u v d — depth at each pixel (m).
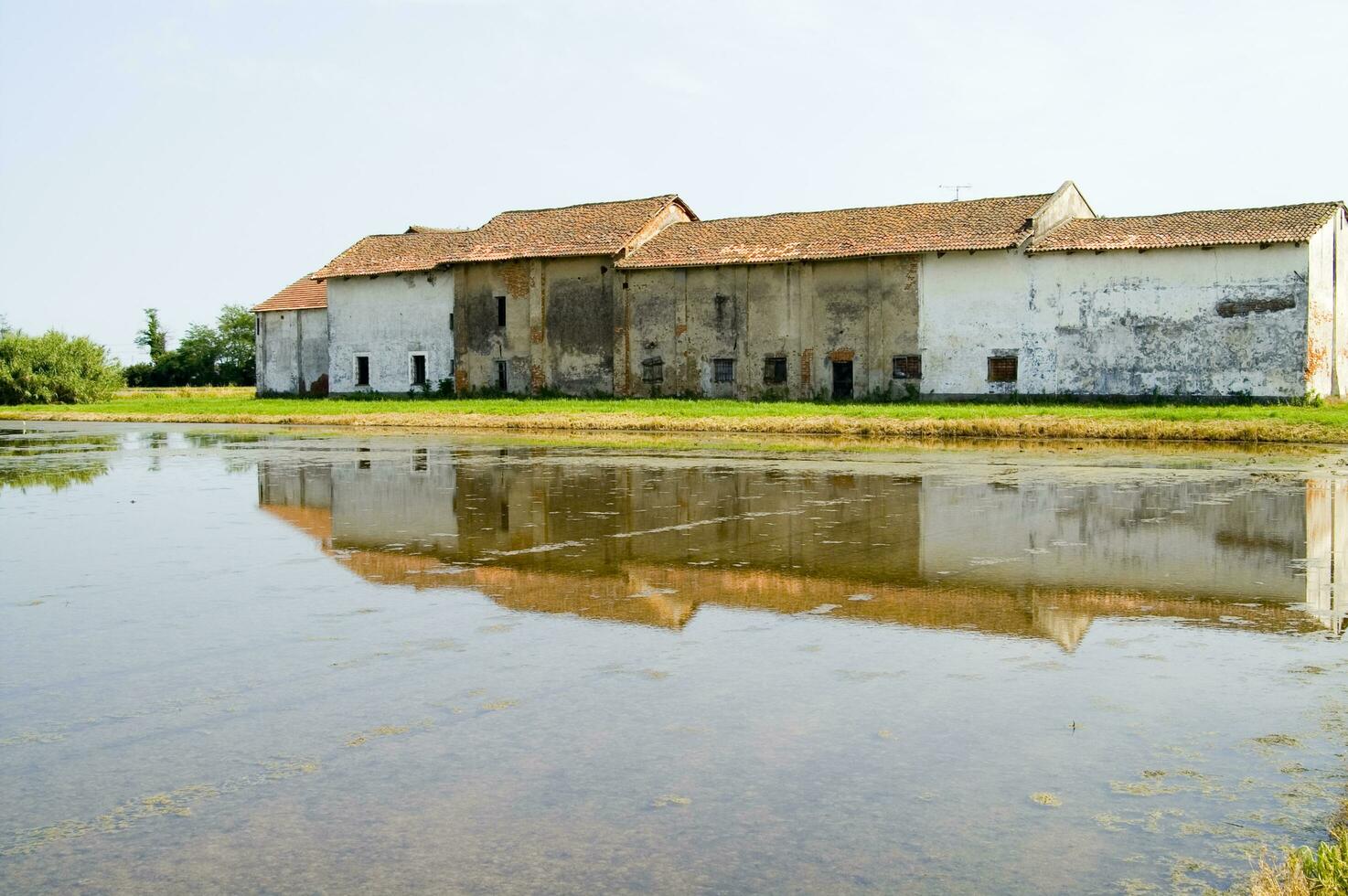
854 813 4.88
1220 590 9.04
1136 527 12.30
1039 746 5.61
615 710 6.18
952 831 4.70
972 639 7.58
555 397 45.41
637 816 4.87
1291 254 32.88
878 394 39.06
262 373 57.00
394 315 50.41
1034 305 36.69
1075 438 25.88
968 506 14.12
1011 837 4.65
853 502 14.64
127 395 65.06
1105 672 6.80
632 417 31.23
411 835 4.71
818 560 10.43
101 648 7.55
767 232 42.56
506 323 46.69
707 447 24.28
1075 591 9.04
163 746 5.73
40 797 5.14
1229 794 5.04
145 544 11.88
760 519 13.13
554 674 6.86
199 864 4.48
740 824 4.78
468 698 6.43
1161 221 36.25
